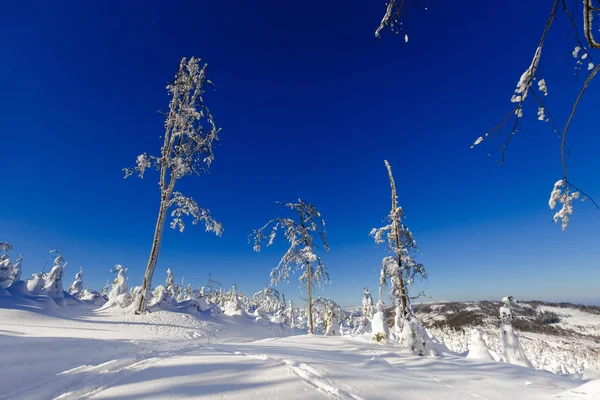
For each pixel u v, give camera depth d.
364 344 12.20
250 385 4.42
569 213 2.77
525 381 7.20
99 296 22.86
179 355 6.26
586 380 7.33
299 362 5.66
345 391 4.55
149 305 16.81
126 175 16.44
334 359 7.74
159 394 3.91
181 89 18.47
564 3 2.49
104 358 5.94
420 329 11.55
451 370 7.98
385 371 6.89
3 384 4.20
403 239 14.30
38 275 18.20
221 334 15.41
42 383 4.38
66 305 16.78
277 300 22.09
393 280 13.47
